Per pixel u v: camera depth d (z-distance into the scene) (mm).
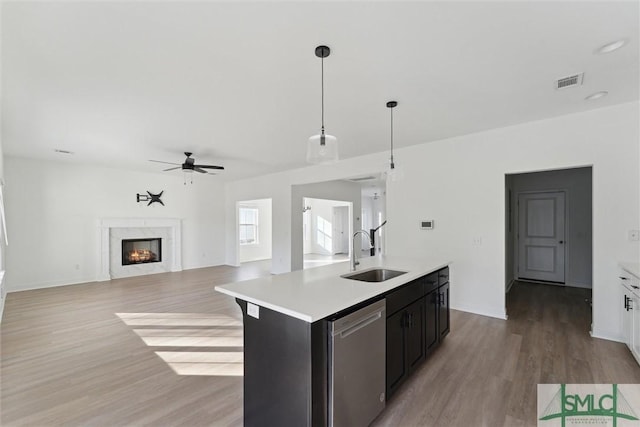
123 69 2359
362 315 1820
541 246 6137
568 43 2041
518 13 1738
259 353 1839
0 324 3785
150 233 7301
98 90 2725
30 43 1988
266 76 2490
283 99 2957
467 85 2678
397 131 4016
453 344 3133
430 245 4531
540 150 3615
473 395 2248
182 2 1631
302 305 1682
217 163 6133
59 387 2383
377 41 2010
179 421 1992
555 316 4000
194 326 3719
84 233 6270
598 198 3264
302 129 3912
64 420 1999
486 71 2426
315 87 2699
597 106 3195
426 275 2754
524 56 2205
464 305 4230
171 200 7660
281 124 3707
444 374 2539
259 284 2189
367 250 12789
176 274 7234
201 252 8273
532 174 6191
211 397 2262
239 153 5230
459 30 1897
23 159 5543
